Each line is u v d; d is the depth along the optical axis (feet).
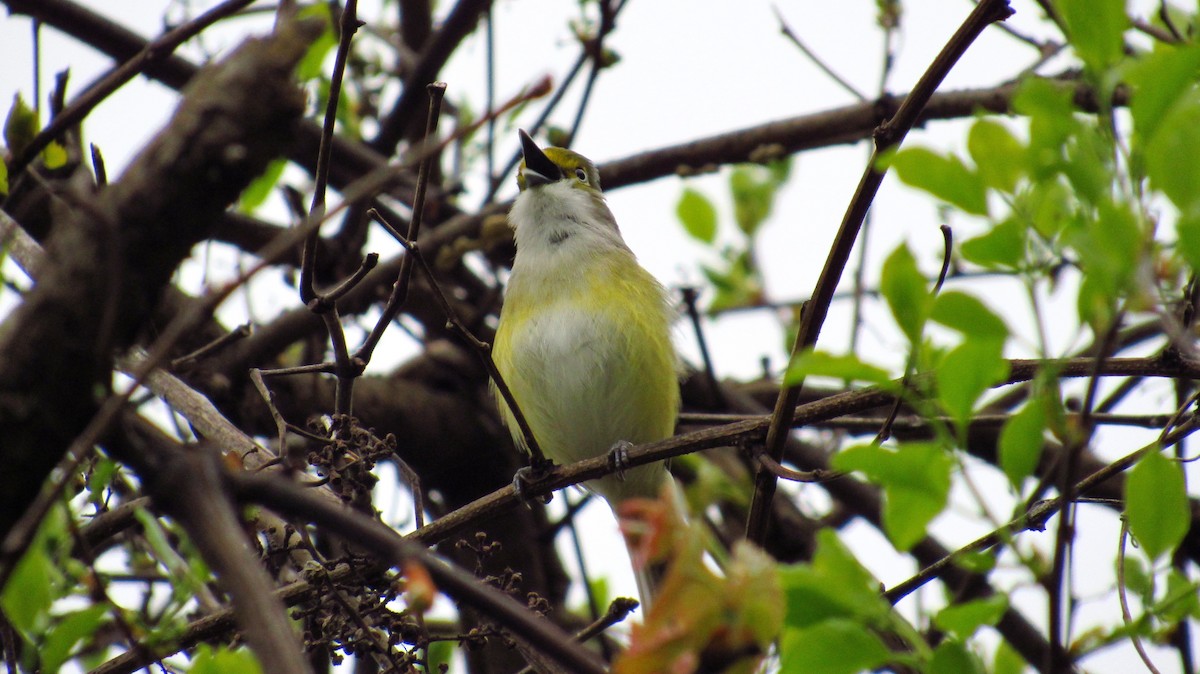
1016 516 17.43
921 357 17.15
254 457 25.38
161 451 15.12
